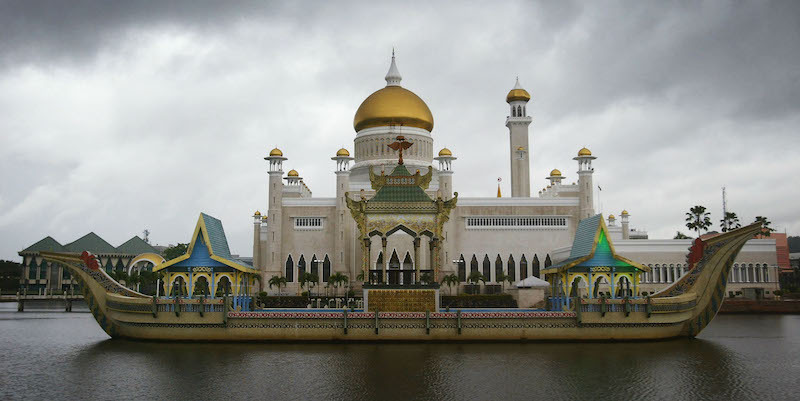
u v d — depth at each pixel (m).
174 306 51.75
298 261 104.62
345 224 102.50
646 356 45.81
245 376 38.94
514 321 51.66
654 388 36.19
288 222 105.62
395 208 55.34
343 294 100.25
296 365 42.22
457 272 103.75
